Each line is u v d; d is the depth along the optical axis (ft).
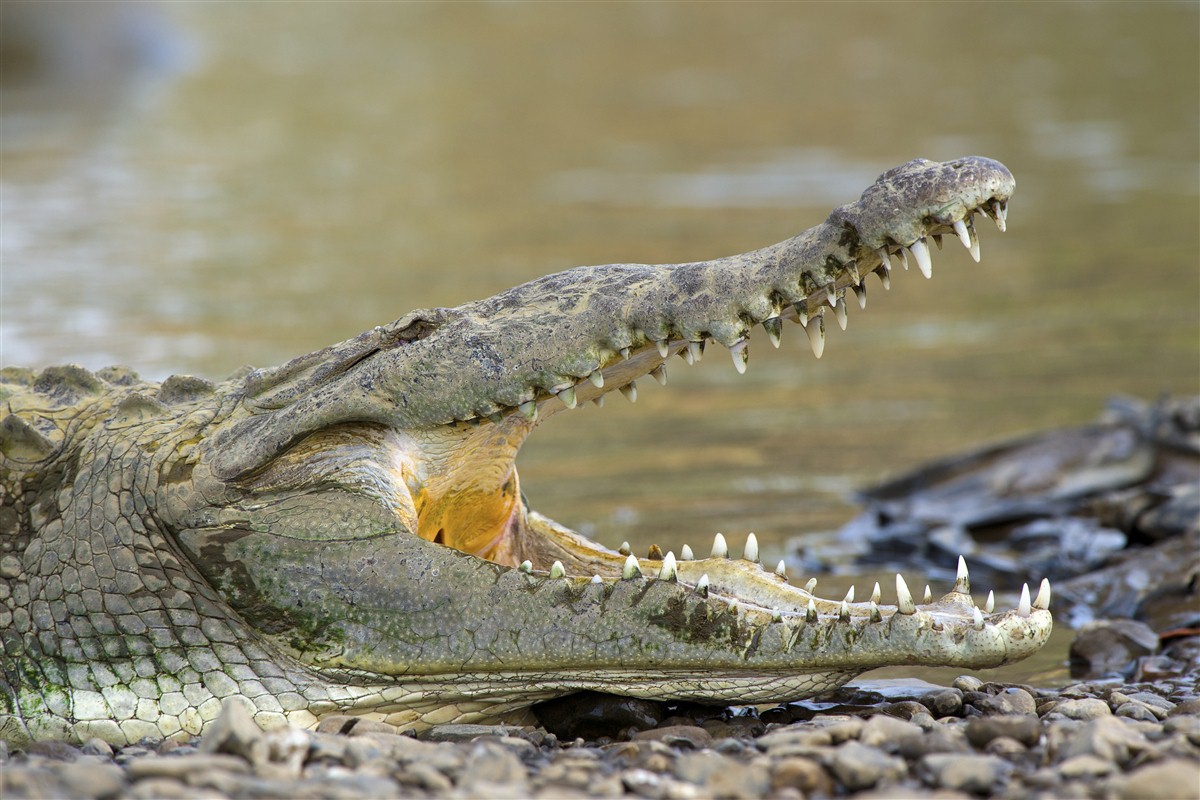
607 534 74.84
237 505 47.78
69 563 48.57
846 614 44.98
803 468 88.53
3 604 48.88
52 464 50.65
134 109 276.41
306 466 48.14
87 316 125.70
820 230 46.65
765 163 214.69
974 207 45.42
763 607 46.29
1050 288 140.97
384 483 48.03
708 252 154.92
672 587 45.88
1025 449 84.64
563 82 322.34
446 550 47.01
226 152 233.76
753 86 306.55
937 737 40.60
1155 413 84.58
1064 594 67.36
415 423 48.52
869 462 89.30
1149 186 192.65
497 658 45.96
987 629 44.32
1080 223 172.04
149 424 50.65
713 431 97.25
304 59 363.97
